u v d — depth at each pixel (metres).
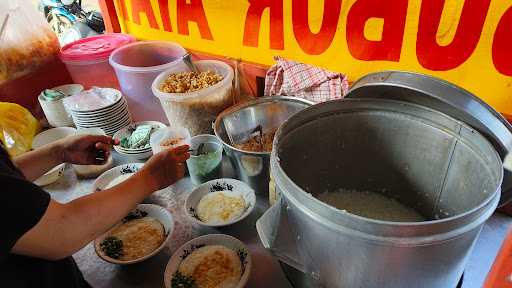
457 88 0.68
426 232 0.50
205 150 1.19
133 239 1.00
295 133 0.80
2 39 1.57
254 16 1.30
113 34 1.77
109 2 1.77
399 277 0.56
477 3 0.89
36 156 0.96
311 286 0.72
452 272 0.61
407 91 0.73
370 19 1.06
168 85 1.31
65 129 1.50
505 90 0.94
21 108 1.49
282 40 1.28
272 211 0.69
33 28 1.66
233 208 1.05
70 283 0.76
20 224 0.51
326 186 0.97
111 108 1.44
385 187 0.97
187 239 1.02
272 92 1.29
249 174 1.08
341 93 1.14
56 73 1.79
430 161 0.84
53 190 1.28
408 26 1.01
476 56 0.94
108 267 0.97
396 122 0.83
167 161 0.83
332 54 1.19
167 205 1.16
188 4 1.45
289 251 0.67
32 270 0.66
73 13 3.67
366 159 0.94
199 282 0.87
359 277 0.59
